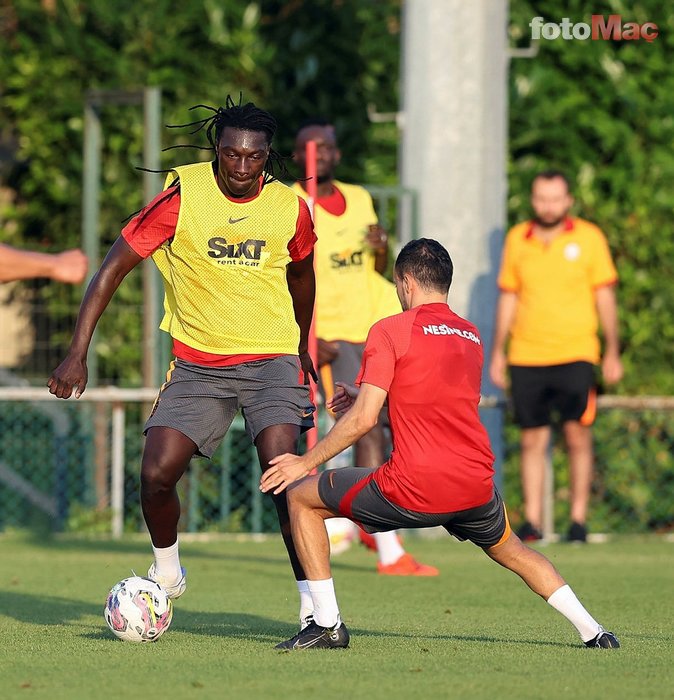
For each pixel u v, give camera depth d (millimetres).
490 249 45875
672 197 49469
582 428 43438
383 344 21172
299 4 51781
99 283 22797
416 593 31672
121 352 49500
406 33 46250
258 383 23500
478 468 21281
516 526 48375
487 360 45938
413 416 21125
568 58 50031
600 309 42938
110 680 19297
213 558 39906
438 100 45594
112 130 50562
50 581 33938
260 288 23375
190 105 50531
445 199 45594
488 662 20922
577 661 21062
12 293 50375
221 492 47062
